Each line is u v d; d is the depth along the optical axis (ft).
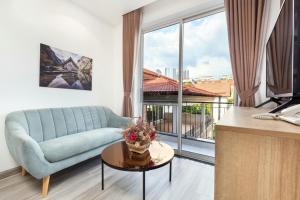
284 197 1.84
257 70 6.65
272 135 1.83
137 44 10.84
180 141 9.59
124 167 4.86
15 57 7.14
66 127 8.39
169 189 6.05
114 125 10.32
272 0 6.49
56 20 8.64
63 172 7.23
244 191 2.03
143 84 11.90
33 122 7.20
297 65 3.25
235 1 6.94
